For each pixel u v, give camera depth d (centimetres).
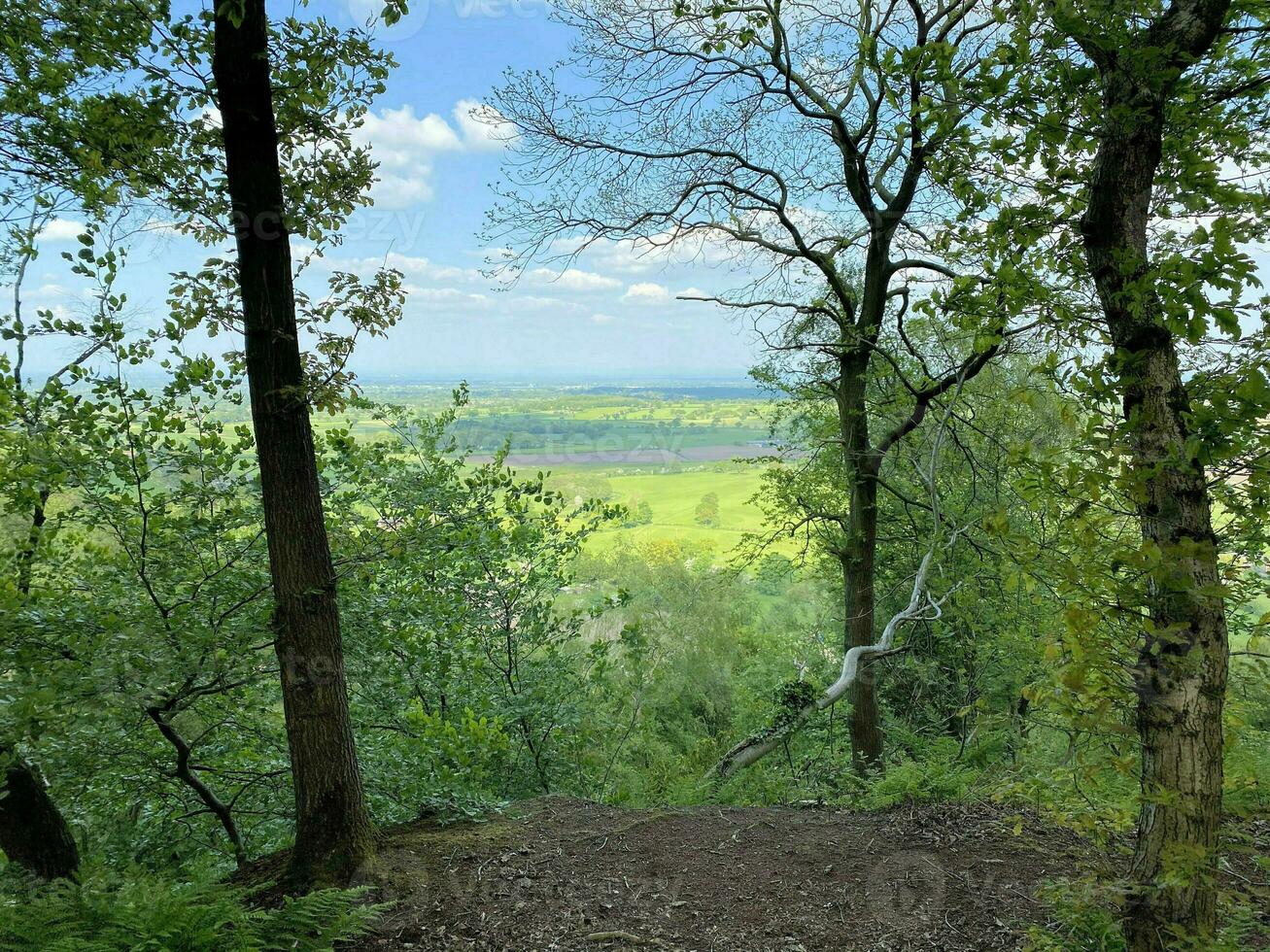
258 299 438
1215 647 268
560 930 421
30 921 361
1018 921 393
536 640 835
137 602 552
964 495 1176
